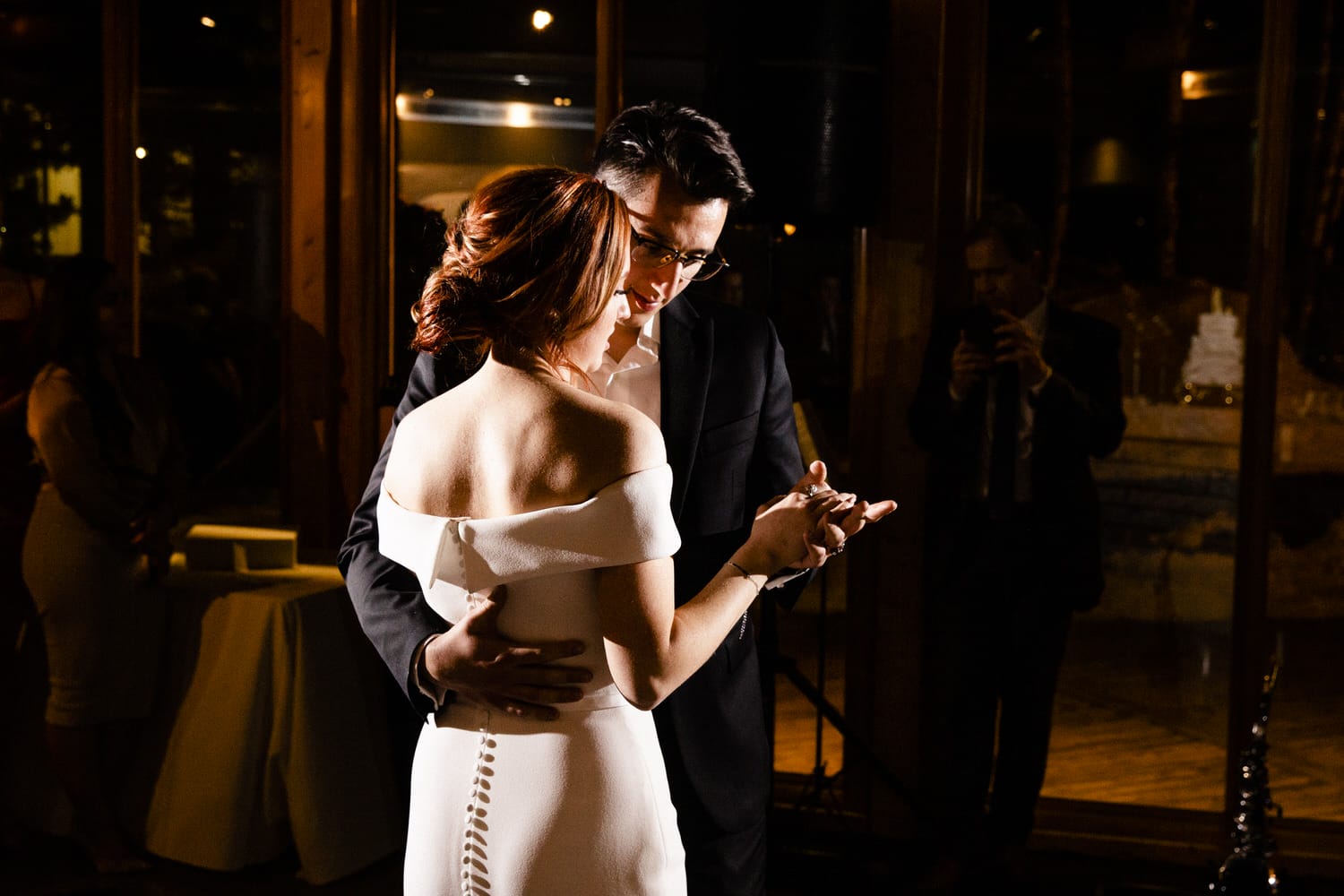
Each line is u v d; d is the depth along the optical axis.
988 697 3.30
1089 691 3.72
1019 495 3.21
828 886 3.28
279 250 3.97
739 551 1.42
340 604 3.31
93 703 3.19
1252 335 3.43
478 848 1.32
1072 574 3.20
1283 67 3.35
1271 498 3.46
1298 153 3.45
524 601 1.30
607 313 1.37
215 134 3.97
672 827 1.38
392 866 3.35
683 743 1.75
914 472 3.54
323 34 3.79
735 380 1.79
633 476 1.26
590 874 1.31
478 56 3.83
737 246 3.67
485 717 1.35
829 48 3.10
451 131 3.88
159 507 3.27
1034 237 3.17
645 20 3.73
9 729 3.52
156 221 4.03
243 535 3.47
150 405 3.39
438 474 1.35
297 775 3.18
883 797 3.61
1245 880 2.11
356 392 3.87
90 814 3.25
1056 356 3.22
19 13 4.01
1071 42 3.51
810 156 3.13
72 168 4.07
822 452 2.55
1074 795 3.62
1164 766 3.64
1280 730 3.83
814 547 1.39
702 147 1.63
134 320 4.05
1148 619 3.65
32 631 3.47
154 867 3.29
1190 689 3.62
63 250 4.10
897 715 3.59
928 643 3.55
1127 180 3.54
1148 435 3.61
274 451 4.01
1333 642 4.04
